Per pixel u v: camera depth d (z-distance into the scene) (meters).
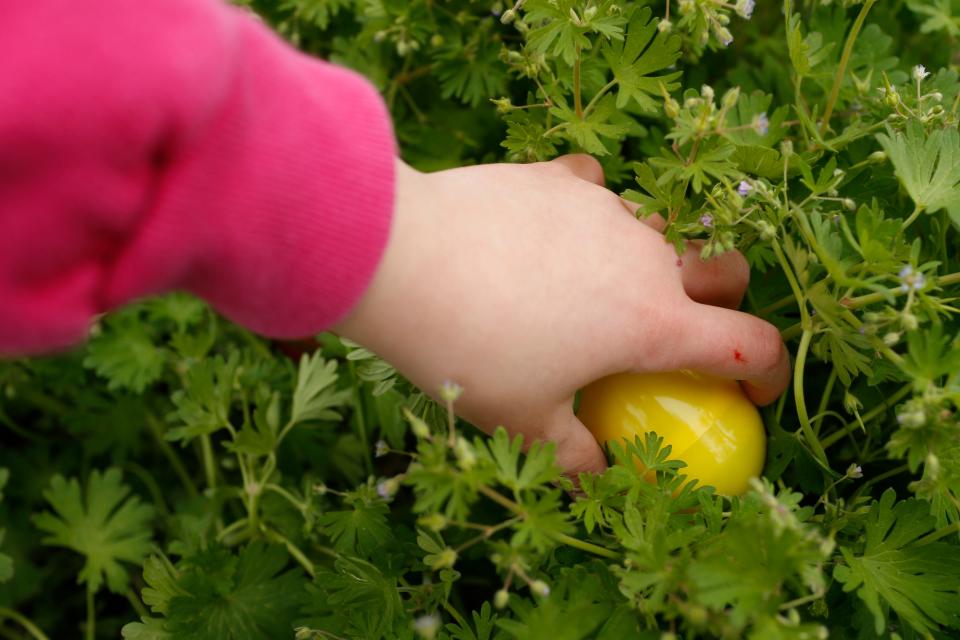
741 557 0.30
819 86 0.42
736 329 0.34
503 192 0.33
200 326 0.47
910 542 0.34
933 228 0.38
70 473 0.50
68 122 0.27
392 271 0.31
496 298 0.32
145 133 0.28
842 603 0.36
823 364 0.40
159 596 0.39
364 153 0.30
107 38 0.27
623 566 0.34
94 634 0.47
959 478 0.33
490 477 0.30
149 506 0.46
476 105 0.44
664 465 0.34
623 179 0.42
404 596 0.39
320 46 0.48
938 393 0.31
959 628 0.34
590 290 0.33
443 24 0.44
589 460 0.35
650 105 0.36
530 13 0.36
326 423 0.46
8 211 0.28
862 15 0.37
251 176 0.29
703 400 0.35
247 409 0.44
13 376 0.48
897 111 0.36
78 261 0.29
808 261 0.36
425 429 0.30
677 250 0.34
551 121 0.39
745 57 0.47
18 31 0.27
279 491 0.43
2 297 0.29
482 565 0.43
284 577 0.40
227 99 0.29
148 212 0.29
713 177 0.37
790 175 0.37
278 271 0.30
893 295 0.32
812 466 0.37
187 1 0.28
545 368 0.32
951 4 0.44
